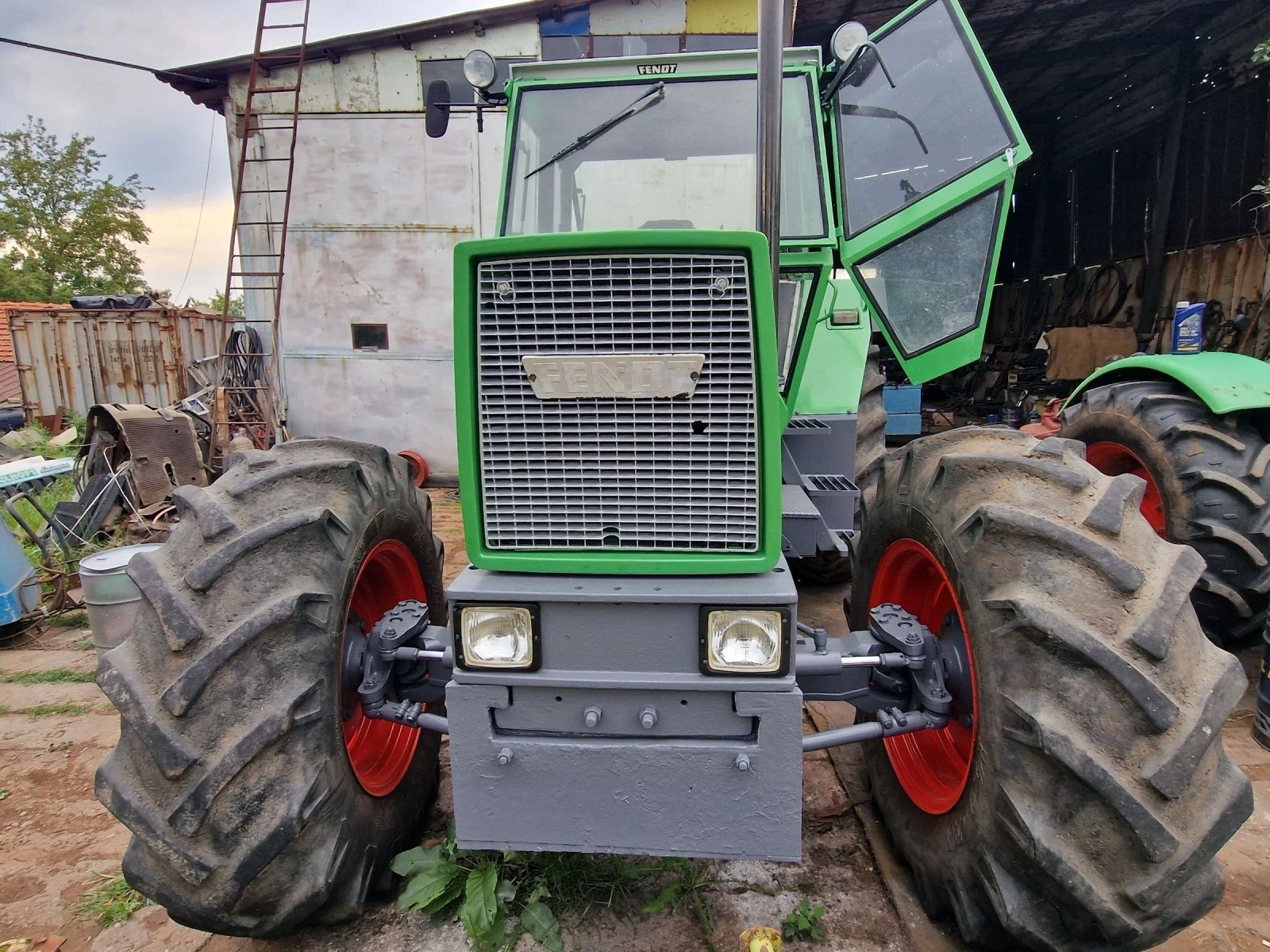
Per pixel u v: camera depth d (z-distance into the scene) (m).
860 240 3.15
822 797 2.76
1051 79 11.98
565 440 1.87
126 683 1.73
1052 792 1.64
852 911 2.20
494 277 1.81
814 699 2.22
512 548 1.92
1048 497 1.85
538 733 1.83
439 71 8.11
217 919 1.79
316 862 1.86
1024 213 15.55
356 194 8.34
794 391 3.28
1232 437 3.19
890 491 2.46
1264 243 9.21
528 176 3.20
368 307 8.54
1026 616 1.67
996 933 1.88
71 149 33.81
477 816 1.86
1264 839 2.49
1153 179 11.48
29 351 11.51
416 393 8.68
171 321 11.89
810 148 3.12
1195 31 10.02
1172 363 3.49
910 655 2.08
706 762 1.76
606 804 1.81
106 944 2.20
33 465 5.04
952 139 3.11
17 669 4.20
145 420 6.16
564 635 1.79
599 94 3.19
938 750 2.34
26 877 2.52
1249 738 3.11
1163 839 1.54
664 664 1.78
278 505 2.01
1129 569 1.68
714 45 8.07
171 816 1.69
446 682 2.21
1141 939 1.63
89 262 34.41
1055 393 10.77
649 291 1.77
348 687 2.15
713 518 1.86
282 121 8.24
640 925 2.15
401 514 2.54
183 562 1.86
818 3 8.82
